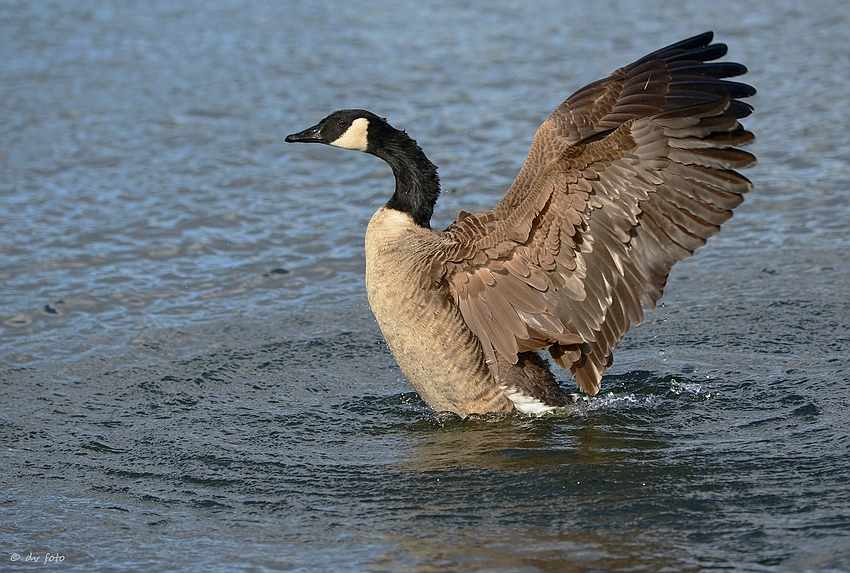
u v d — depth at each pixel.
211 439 11.55
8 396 12.87
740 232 17.73
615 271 10.74
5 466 10.97
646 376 12.83
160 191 19.81
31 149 21.47
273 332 14.84
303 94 24.30
